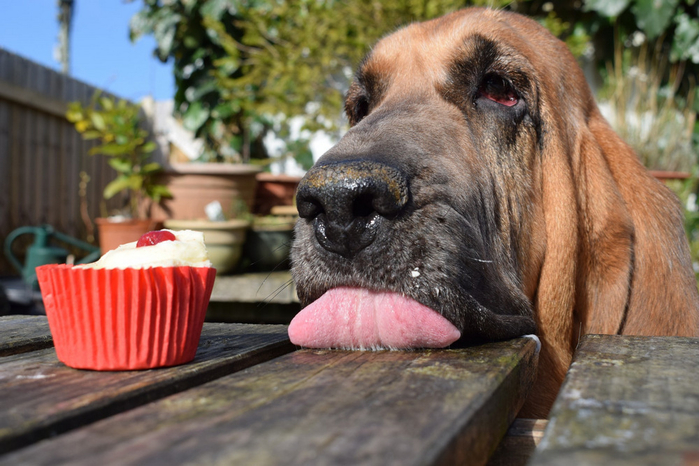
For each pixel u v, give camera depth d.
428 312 0.31
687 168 1.50
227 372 0.28
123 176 1.49
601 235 0.47
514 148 0.44
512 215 0.43
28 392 0.22
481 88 0.45
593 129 0.51
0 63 1.60
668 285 0.46
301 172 2.01
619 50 1.61
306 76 1.42
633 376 0.22
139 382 0.23
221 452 0.14
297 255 0.34
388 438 0.15
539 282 0.46
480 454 0.18
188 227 1.31
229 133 1.92
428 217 0.33
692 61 1.62
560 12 1.64
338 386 0.21
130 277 0.25
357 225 0.32
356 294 0.32
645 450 0.14
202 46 1.83
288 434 0.16
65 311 0.25
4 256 1.62
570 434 0.15
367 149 0.34
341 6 1.35
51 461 0.14
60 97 1.81
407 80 0.46
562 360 0.45
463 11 0.50
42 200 1.75
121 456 0.14
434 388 0.21
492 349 0.30
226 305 0.98
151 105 2.08
